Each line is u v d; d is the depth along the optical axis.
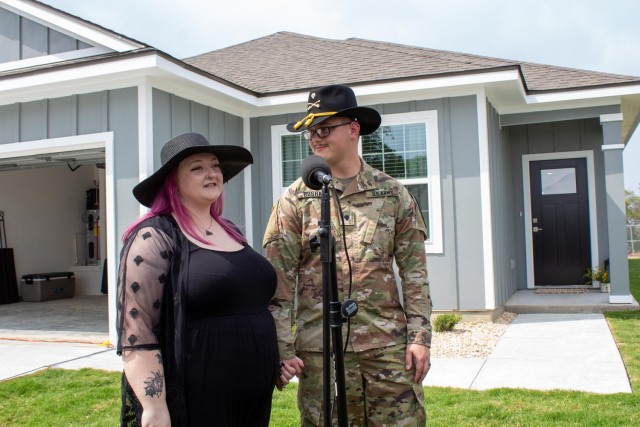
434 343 5.99
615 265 7.64
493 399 4.00
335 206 2.38
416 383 2.33
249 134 8.04
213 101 7.30
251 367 1.97
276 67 8.92
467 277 7.13
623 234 7.61
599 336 6.04
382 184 2.44
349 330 2.27
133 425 1.84
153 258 1.85
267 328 2.06
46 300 10.66
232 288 1.95
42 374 4.96
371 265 2.34
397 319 2.38
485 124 7.07
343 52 9.16
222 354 1.90
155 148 6.25
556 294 8.80
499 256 7.71
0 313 9.05
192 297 1.87
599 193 9.34
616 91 7.51
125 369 1.79
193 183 2.04
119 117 6.29
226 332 1.92
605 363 4.93
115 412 3.95
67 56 6.96
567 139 9.46
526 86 7.72
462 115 7.17
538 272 9.61
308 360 2.34
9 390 4.47
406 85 7.13
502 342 5.95
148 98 6.18
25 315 8.77
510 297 8.66
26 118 6.82
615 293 7.63
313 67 8.59
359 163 2.48
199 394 1.85
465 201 7.14
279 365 2.18
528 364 5.01
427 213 7.33
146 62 5.85
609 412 3.62
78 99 6.52
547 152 9.53
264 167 8.00
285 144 7.95
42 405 4.11
